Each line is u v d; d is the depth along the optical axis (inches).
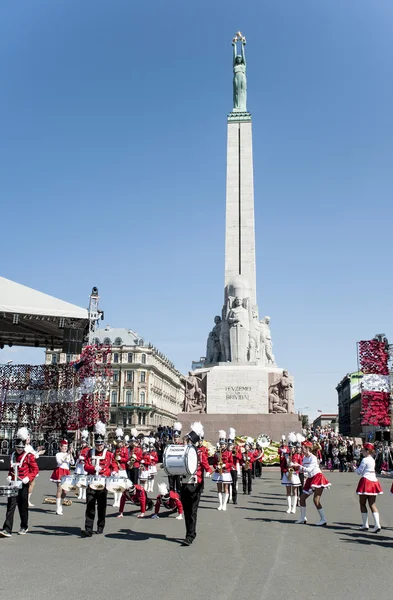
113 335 3998.5
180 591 296.4
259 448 844.0
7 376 1316.4
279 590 302.7
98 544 419.2
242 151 1659.7
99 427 466.9
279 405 1330.0
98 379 1262.3
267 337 1507.1
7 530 448.1
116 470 470.6
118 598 282.5
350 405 5413.4
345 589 307.7
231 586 308.0
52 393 1301.7
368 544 435.8
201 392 1371.8
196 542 433.7
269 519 566.9
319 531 494.6
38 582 311.7
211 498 767.7
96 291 1267.2
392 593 301.4
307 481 542.0
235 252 1579.7
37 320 1199.6
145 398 3804.1
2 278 1081.4
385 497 789.9
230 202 1622.8
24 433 475.2
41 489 840.3
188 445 440.5
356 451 1380.4
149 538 446.9
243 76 1754.4
